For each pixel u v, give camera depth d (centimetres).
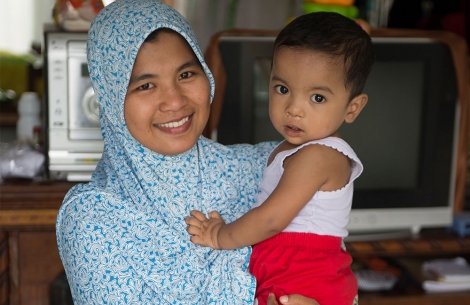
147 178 125
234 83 204
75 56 200
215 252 126
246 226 122
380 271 233
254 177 137
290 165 126
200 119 124
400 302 218
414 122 218
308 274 125
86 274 119
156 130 121
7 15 341
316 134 126
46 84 201
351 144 215
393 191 221
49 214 198
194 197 129
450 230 233
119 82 121
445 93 218
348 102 128
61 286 202
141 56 118
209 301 120
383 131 216
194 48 123
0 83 280
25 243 199
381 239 221
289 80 124
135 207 123
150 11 121
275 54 128
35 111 226
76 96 202
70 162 205
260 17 269
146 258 120
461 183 228
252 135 208
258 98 206
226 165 135
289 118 126
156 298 120
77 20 203
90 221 120
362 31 128
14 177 203
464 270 230
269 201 123
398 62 213
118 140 129
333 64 122
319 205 126
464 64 217
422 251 221
